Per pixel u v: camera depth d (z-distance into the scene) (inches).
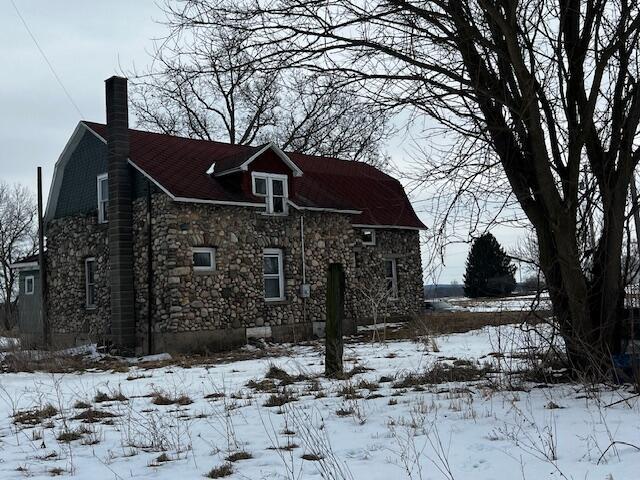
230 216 780.0
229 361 617.6
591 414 253.4
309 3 288.4
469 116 301.4
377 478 192.1
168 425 297.3
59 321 893.2
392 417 281.6
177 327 722.2
